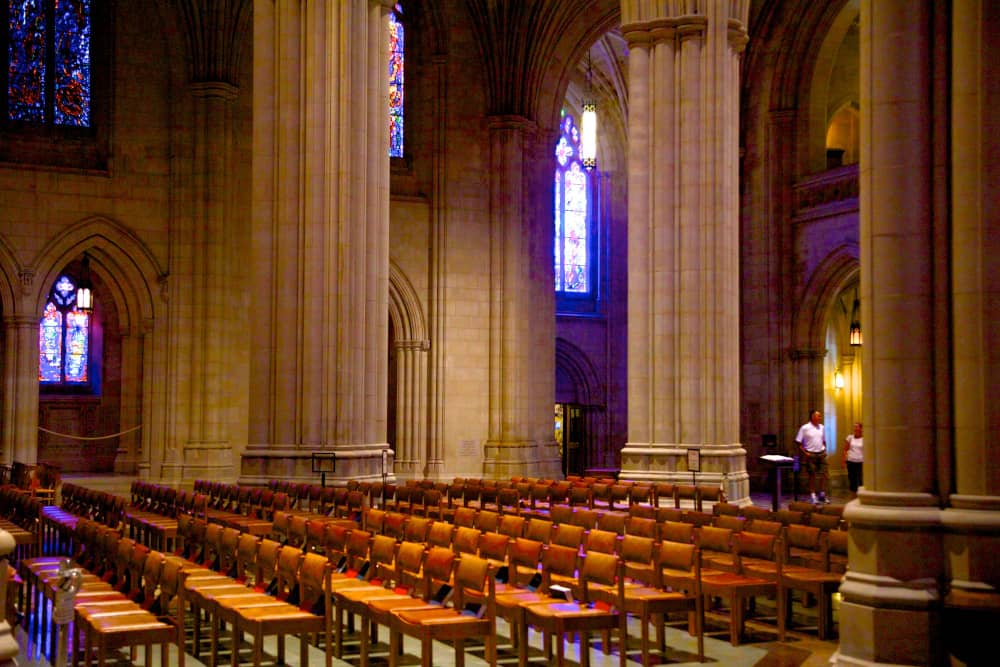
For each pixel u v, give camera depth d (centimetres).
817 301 3703
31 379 3188
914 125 993
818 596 1308
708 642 1305
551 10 3716
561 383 4781
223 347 3366
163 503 2145
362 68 2278
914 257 988
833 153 4022
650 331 2542
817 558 1486
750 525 1556
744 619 1399
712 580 1309
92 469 3684
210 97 3356
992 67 966
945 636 939
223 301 3369
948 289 983
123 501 1867
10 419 3155
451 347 3659
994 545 938
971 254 967
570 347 4728
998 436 954
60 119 3306
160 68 3372
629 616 1499
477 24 3709
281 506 1931
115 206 3300
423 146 3688
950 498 966
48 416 3647
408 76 3722
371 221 2280
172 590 1073
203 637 1346
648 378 2539
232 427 3384
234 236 3409
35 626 1282
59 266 3244
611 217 4828
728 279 2517
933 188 993
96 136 3322
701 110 2528
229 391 3378
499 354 3697
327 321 2212
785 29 3766
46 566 1373
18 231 3188
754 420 3825
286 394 2211
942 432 977
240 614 1070
